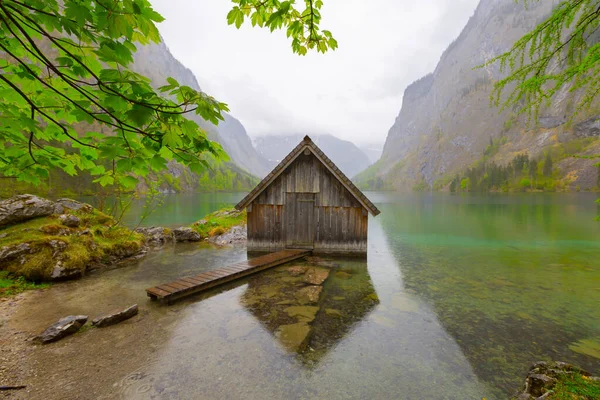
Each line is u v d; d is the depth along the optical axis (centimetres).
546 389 441
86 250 1130
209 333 650
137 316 733
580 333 696
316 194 1445
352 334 666
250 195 1452
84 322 666
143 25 213
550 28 339
